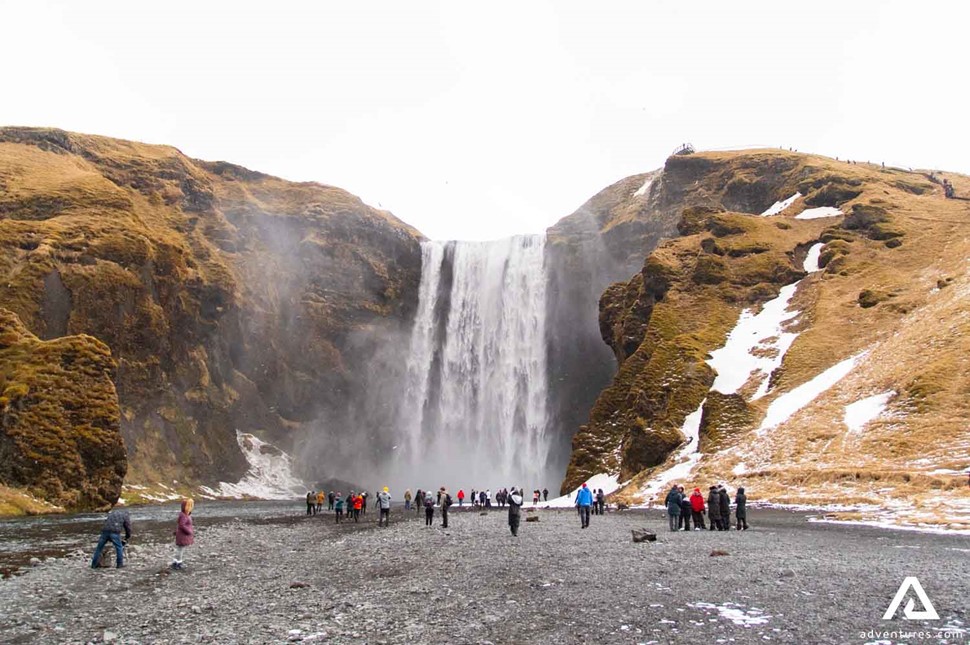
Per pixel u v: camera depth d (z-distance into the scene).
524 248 121.69
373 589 17.91
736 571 18.62
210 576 21.61
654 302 90.69
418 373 120.00
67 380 64.44
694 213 107.88
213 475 92.25
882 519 33.03
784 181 122.75
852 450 50.06
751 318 84.19
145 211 108.69
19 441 59.69
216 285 101.62
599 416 79.56
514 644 11.95
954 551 21.88
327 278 116.38
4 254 80.94
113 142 125.38
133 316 87.44
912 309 72.25
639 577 18.17
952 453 44.28
